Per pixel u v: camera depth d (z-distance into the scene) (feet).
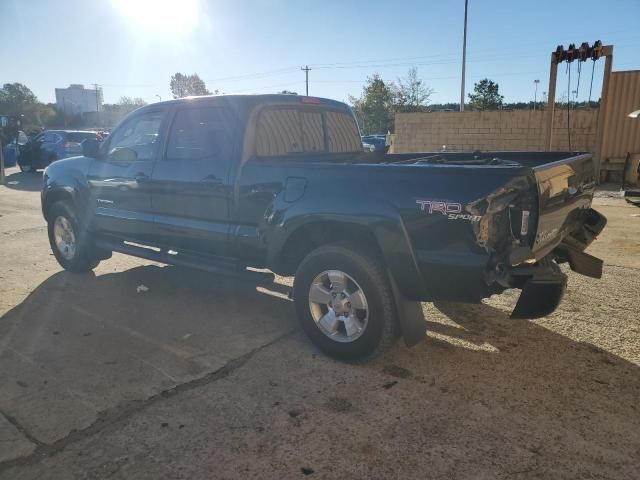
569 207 12.64
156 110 16.79
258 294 18.02
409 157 18.42
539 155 15.98
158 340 14.05
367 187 11.74
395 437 9.56
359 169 11.93
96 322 15.38
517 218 10.62
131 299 17.52
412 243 11.19
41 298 17.60
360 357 12.34
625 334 14.07
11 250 24.85
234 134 14.46
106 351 13.34
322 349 12.92
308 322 13.02
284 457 9.02
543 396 10.94
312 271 12.74
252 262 14.82
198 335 14.39
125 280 19.75
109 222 18.62
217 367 12.42
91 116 289.53
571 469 8.64
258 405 10.69
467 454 9.05
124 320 15.55
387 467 8.75
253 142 14.46
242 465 8.82
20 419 10.20
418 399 10.89
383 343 11.99
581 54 39.52
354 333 12.33
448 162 15.99
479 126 58.59
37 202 41.19
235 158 14.34
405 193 11.21
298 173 12.92
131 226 17.78
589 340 13.74
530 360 12.63
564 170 12.02
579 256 14.38
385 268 11.91
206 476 8.55
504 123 57.31
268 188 13.55
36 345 13.71
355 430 9.79
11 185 54.65
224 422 10.09
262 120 14.74
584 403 10.66
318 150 16.98
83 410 10.52
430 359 12.76
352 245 12.33
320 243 13.57
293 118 15.87
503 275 10.80
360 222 11.68
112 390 11.32
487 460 8.89
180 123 15.93
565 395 10.98
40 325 15.14
